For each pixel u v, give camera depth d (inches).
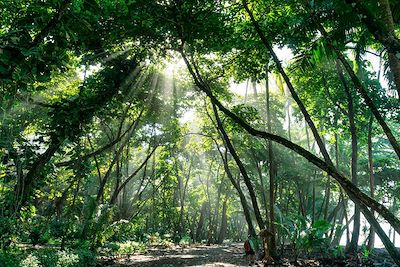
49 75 257.8
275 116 1165.7
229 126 760.3
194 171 1769.2
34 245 710.5
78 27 286.7
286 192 1386.6
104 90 587.8
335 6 328.5
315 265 585.6
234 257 768.9
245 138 872.3
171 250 1077.1
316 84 757.3
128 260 705.6
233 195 1756.9
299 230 595.8
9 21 367.6
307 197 1301.7
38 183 519.8
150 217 1766.7
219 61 597.9
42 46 260.5
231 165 1386.6
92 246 729.6
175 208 1653.5
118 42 470.3
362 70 685.9
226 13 466.0
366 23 244.8
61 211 1087.0
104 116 621.6
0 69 229.9
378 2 267.3
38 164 505.7
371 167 749.9
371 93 731.4
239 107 706.2
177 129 1080.8
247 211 680.4
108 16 366.6
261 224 595.8
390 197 1166.3
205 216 2246.6
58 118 509.0
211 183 1859.0
